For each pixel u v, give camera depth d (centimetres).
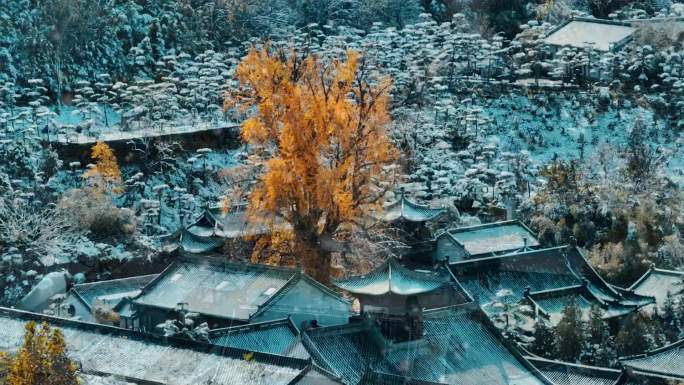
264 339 4694
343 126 6181
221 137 8525
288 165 6081
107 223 6850
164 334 4669
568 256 6050
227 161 8394
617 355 5384
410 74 9612
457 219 7344
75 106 9212
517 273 5888
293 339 4697
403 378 4291
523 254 5953
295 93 6172
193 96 9006
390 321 4584
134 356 4572
